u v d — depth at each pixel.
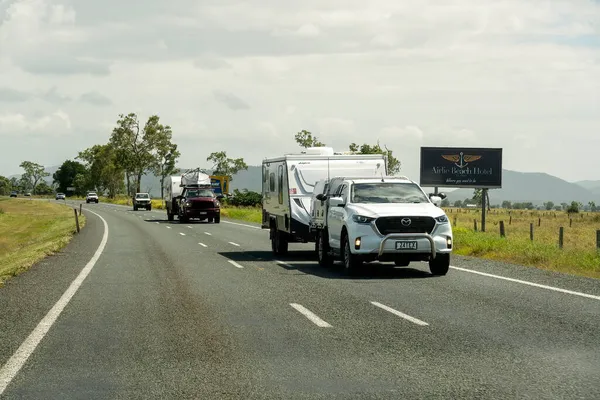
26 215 75.94
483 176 46.91
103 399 5.94
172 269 17.08
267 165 23.17
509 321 9.57
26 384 6.44
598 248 19.75
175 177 52.50
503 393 6.06
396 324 9.40
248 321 9.70
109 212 74.88
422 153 46.81
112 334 8.81
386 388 6.24
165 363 7.23
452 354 7.60
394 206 15.58
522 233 43.41
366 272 16.16
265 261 19.31
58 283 14.29
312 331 8.95
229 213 62.00
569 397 5.92
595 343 8.12
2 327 9.37
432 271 15.52
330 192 17.94
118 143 145.75
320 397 5.96
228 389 6.23
